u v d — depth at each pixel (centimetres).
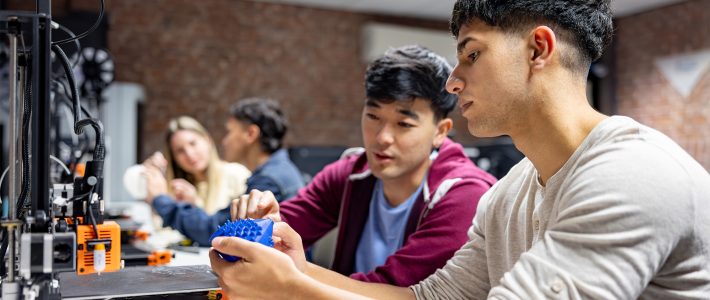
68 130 237
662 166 73
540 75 83
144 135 525
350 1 566
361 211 151
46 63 82
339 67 593
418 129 131
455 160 139
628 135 79
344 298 82
